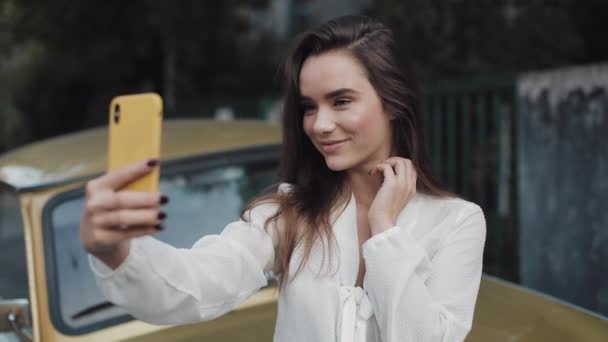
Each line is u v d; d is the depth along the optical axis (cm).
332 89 138
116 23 991
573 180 381
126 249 107
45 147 307
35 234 228
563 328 202
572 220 382
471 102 459
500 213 439
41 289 212
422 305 126
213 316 129
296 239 141
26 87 1320
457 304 137
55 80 1217
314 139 144
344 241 144
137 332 202
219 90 1153
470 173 459
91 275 219
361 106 140
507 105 434
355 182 151
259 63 1171
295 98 150
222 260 131
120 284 108
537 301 220
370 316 135
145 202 93
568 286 387
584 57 634
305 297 138
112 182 94
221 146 282
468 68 649
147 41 1024
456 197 151
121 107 102
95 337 201
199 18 987
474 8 659
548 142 397
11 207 259
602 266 363
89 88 1237
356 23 144
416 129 151
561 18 626
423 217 146
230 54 1139
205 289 124
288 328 140
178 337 199
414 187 141
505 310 214
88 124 1258
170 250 119
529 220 414
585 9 630
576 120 377
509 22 650
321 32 142
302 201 146
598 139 362
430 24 660
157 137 97
